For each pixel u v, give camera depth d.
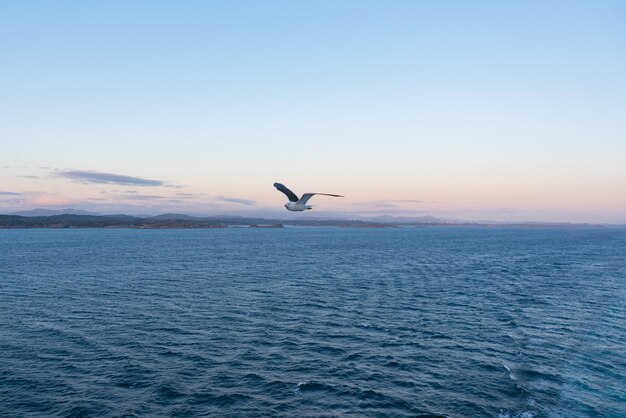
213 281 66.44
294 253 127.00
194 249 142.62
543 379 27.06
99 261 97.62
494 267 90.25
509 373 28.03
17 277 70.44
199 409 23.28
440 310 46.28
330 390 25.64
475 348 33.19
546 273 80.00
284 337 35.84
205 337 35.75
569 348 33.09
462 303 50.22
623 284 66.19
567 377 27.36
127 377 27.31
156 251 131.88
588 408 23.09
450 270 84.31
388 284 64.75
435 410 23.16
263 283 64.62
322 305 48.41
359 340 35.25
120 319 41.53
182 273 76.31
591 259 110.06
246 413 22.88
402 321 41.38
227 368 28.95
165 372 28.16
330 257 112.69
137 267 85.56
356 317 42.84
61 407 23.30
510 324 40.38
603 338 35.78
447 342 34.72
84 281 66.06
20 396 24.52
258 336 36.09
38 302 49.41
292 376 27.67
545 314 44.62
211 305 47.97
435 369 28.88
